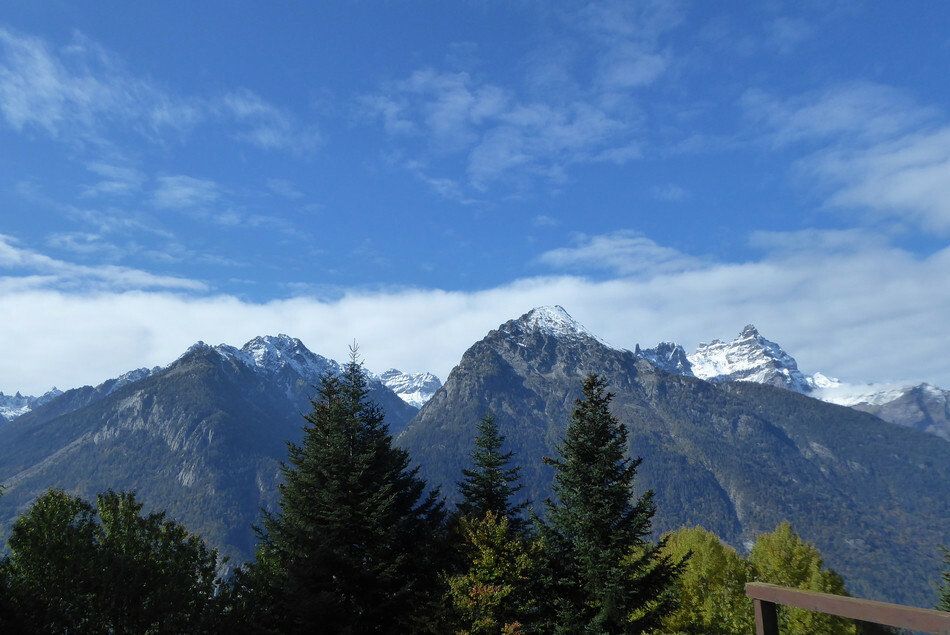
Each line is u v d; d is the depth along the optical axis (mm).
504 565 35125
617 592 34156
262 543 38406
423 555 37656
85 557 25891
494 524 37219
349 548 35656
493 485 44219
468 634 32719
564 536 37281
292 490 38094
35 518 26547
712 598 55312
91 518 27906
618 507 36469
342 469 37562
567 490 37750
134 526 27984
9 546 26031
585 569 35375
